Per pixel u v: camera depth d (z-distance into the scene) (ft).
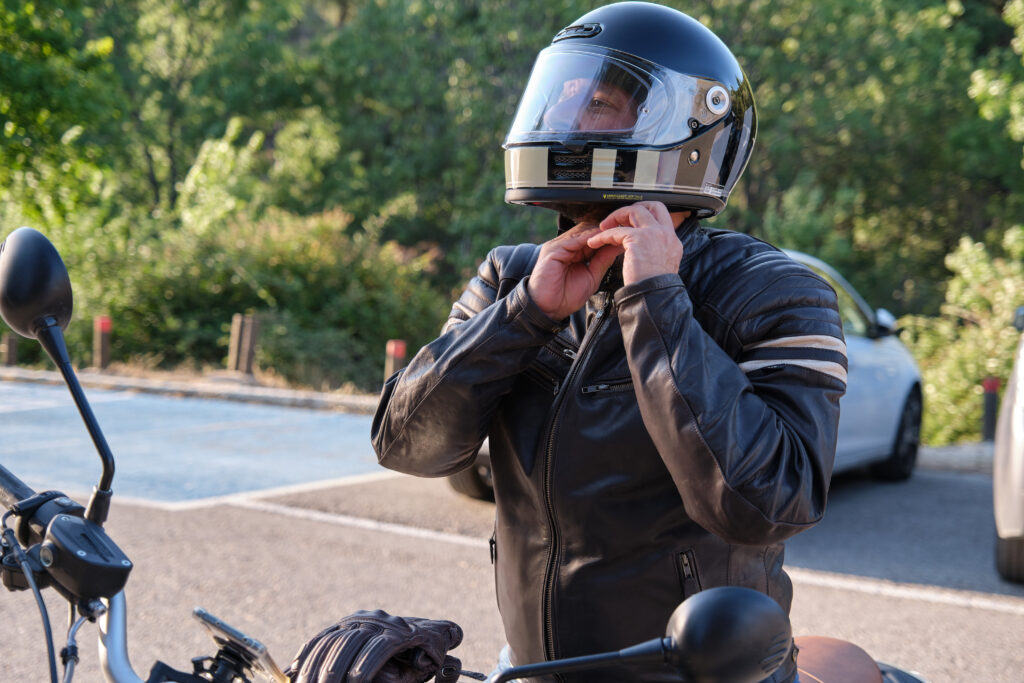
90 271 63.77
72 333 63.10
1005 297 47.75
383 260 70.18
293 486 26.03
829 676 6.17
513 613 5.83
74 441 32.01
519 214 94.32
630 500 5.35
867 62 96.78
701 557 5.32
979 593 18.54
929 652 15.61
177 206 80.59
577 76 5.69
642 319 5.00
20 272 5.13
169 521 22.13
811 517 4.94
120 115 76.48
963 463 31.27
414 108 115.96
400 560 19.65
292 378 57.57
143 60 115.96
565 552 5.51
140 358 61.46
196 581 17.94
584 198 5.67
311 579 18.29
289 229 68.18
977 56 114.32
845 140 99.81
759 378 5.19
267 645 15.08
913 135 100.94
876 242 109.91
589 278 5.39
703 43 5.74
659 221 5.22
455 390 5.45
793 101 96.48
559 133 5.66
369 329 66.54
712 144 5.68
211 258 64.64
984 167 101.55
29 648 14.62
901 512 24.94
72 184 72.69
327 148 120.06
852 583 19.06
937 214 109.91
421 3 97.60
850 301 27.55
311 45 119.55
